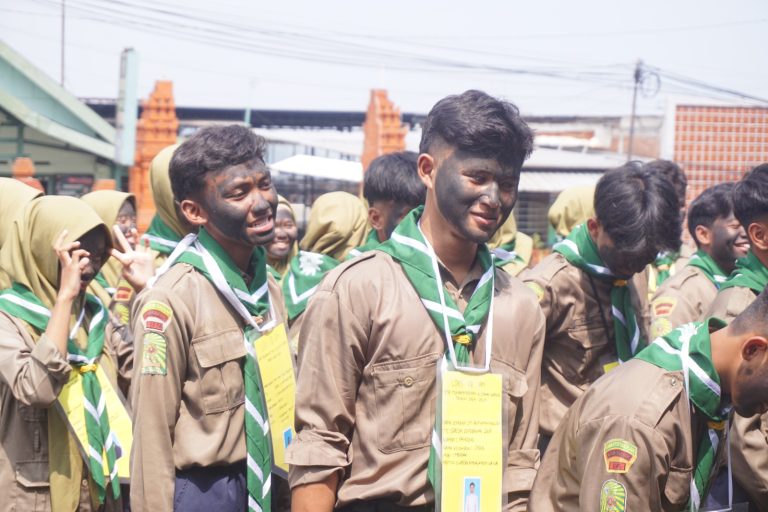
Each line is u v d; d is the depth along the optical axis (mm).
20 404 4723
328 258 7129
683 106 32625
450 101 3621
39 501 4707
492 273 3775
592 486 3336
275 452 4652
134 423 4344
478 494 3488
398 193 6406
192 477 4449
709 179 32750
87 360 4961
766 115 32531
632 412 3316
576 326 5355
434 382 3596
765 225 5066
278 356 4770
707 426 3506
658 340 3537
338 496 3646
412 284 3668
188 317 4504
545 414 5395
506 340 3758
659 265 8266
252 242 4691
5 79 23266
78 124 24359
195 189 4691
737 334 3365
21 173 18984
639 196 5055
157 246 7059
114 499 4988
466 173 3549
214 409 4484
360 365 3662
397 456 3566
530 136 3664
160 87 24953
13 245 4902
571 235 5469
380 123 26719
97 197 7066
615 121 37875
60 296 4746
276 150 29562
